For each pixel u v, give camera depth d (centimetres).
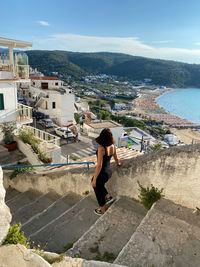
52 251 319
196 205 314
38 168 1066
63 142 2703
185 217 304
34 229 420
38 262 218
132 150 1116
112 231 318
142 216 346
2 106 1241
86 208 418
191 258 244
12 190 862
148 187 361
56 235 351
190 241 266
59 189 614
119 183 405
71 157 2194
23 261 219
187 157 311
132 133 4900
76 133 2942
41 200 600
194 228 284
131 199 391
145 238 275
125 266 224
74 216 396
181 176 321
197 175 305
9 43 1208
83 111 6812
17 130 1326
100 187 364
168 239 271
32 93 4316
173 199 336
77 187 533
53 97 3688
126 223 332
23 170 818
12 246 235
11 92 1266
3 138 1250
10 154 1196
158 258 247
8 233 247
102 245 293
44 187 688
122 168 396
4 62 1288
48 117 3716
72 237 343
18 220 512
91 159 881
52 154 1198
